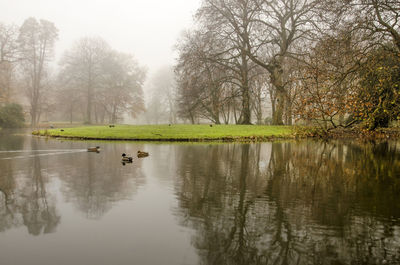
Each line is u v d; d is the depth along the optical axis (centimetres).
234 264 244
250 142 1512
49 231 315
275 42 2462
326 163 782
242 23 2652
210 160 842
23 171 664
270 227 322
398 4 1451
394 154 975
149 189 494
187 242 287
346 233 304
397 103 1296
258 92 3556
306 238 293
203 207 394
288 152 1045
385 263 245
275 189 494
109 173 640
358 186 516
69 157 908
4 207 397
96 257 257
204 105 3167
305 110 1709
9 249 274
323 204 405
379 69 1284
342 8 1571
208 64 2691
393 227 319
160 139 1622
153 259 253
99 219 351
